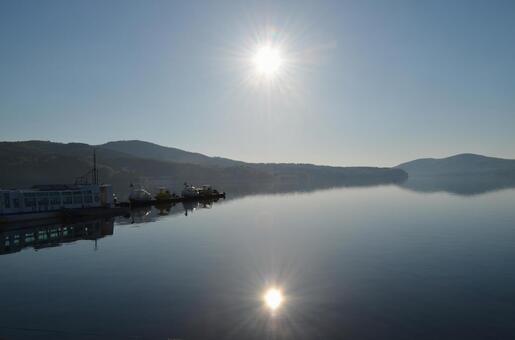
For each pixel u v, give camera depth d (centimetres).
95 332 2027
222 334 1998
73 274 3195
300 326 2088
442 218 6662
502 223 5922
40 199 7081
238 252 4028
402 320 2148
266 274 3131
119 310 2341
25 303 2484
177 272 3216
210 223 6588
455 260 3538
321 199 12675
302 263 3497
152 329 2059
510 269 3197
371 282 2870
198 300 2512
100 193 8425
